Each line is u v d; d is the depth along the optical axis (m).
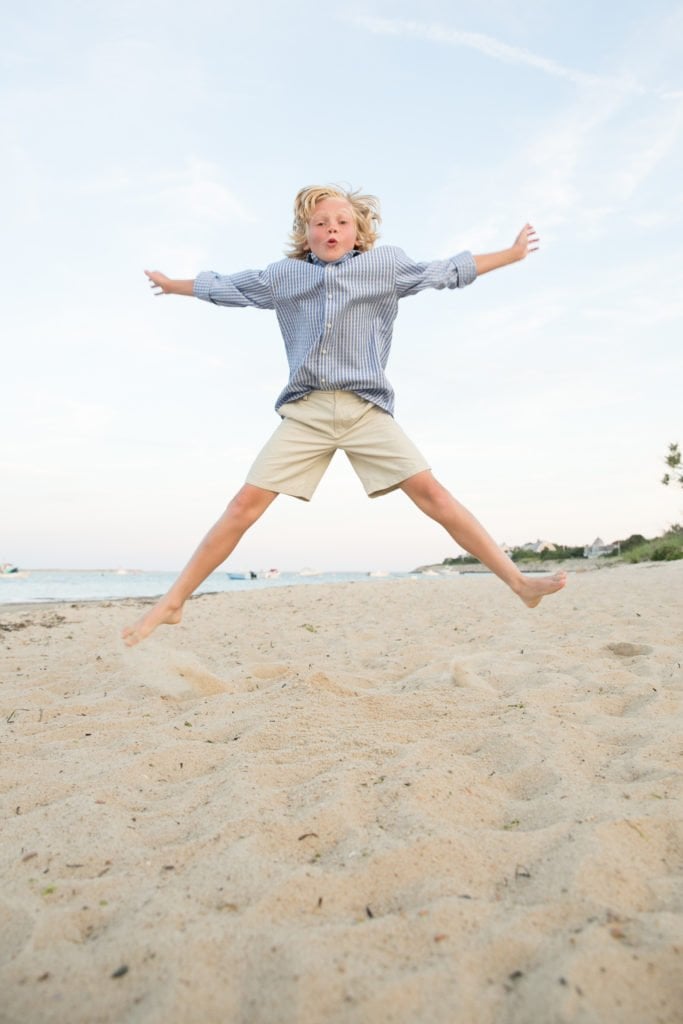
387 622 6.98
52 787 2.47
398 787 2.31
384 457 3.03
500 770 2.56
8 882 1.82
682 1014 1.30
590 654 4.66
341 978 1.38
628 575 11.34
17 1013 1.34
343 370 3.01
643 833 1.97
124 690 3.98
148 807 2.33
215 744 2.88
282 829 2.05
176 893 1.72
